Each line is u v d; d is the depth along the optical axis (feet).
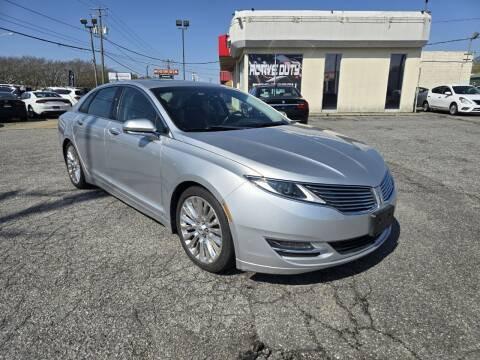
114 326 7.59
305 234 7.98
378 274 9.53
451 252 10.72
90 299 8.47
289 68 57.72
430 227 12.50
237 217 8.29
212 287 8.97
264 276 9.45
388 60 58.65
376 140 30.60
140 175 11.54
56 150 26.63
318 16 55.01
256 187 8.11
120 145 12.26
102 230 12.19
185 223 10.03
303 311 8.09
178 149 9.94
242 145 9.47
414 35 56.39
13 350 6.91
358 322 7.73
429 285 9.04
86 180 15.76
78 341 7.16
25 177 18.80
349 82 59.31
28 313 7.96
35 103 57.57
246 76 57.52
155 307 8.21
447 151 25.71
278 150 9.27
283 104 32.48
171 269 9.77
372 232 8.67
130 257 10.39
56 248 10.94
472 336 7.30
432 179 18.48
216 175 8.68
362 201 8.59
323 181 8.19
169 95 11.89
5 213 13.74
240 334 7.39
